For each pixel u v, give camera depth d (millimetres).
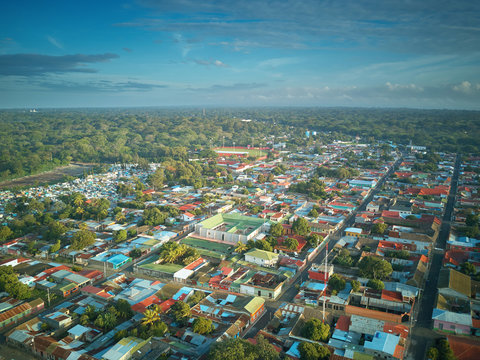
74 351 118000
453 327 129250
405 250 189375
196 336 126250
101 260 194625
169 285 163375
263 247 197375
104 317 133750
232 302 149875
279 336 126000
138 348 118375
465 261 182625
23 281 167750
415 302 150000
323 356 112438
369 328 126562
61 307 149250
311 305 150250
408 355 118125
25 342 125125
